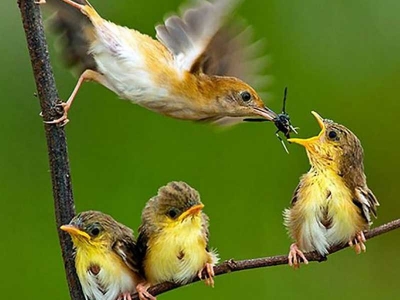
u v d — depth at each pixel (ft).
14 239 44.09
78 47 30.76
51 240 44.24
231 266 27.66
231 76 32.91
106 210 44.62
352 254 46.65
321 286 45.55
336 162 28.66
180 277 28.02
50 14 30.25
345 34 46.19
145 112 45.62
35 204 44.37
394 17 46.19
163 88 31.30
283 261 27.53
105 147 45.24
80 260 28.17
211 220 45.39
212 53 31.89
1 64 43.29
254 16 45.78
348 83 46.26
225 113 32.68
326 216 28.12
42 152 44.37
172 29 31.27
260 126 46.03
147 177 45.11
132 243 28.45
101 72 30.83
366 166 47.37
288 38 46.03
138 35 31.22
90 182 44.83
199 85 31.96
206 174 45.62
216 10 30.45
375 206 28.55
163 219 28.14
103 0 44.29
